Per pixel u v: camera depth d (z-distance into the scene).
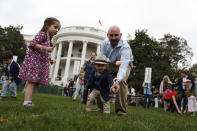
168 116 5.79
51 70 40.09
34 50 4.22
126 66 3.70
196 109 8.19
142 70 29.84
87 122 2.56
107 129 2.31
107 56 4.16
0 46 38.62
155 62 31.98
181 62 35.66
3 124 2.13
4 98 6.60
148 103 12.12
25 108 3.66
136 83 28.56
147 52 32.09
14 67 6.74
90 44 40.66
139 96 15.73
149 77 12.64
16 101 5.73
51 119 2.50
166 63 32.03
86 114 3.44
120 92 3.94
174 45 36.00
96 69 4.05
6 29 40.75
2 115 2.75
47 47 4.13
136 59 31.95
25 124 2.20
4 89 6.82
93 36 37.91
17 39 40.34
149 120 3.81
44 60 4.33
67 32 37.97
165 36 36.97
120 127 2.47
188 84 8.70
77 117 2.92
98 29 38.94
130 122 3.05
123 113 3.99
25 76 4.14
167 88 9.76
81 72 9.54
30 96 4.20
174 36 36.59
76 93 9.77
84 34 37.47
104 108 4.13
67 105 5.64
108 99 4.11
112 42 3.93
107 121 2.86
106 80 4.00
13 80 6.88
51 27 4.38
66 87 21.89
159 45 35.53
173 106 8.88
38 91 23.08
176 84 9.20
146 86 12.38
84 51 37.47
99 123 2.56
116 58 4.02
